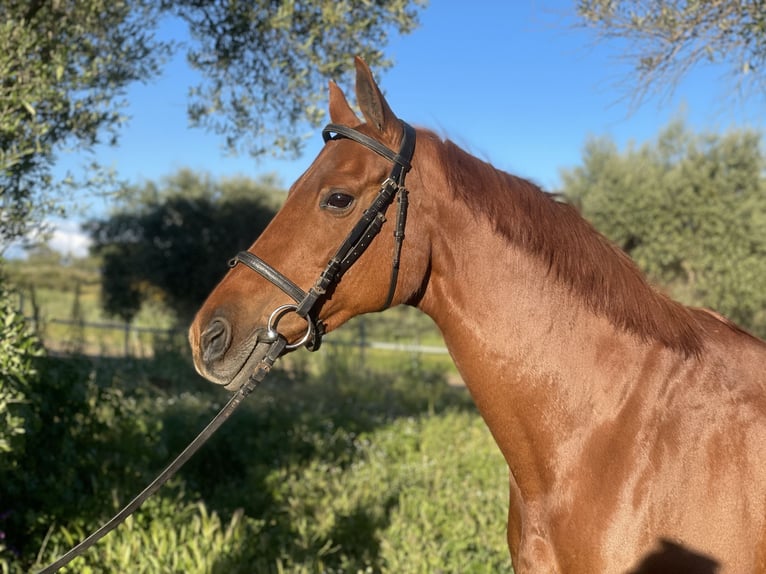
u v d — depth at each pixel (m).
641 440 1.53
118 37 3.39
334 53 3.67
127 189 3.10
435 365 11.37
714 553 1.43
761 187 9.71
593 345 1.61
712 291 9.50
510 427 1.66
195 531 3.20
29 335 2.68
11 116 2.53
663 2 3.10
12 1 2.80
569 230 1.68
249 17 3.69
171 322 12.39
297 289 1.60
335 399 7.91
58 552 3.01
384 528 3.76
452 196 1.65
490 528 3.71
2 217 2.80
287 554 3.27
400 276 1.66
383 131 1.66
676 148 10.49
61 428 3.71
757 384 1.57
